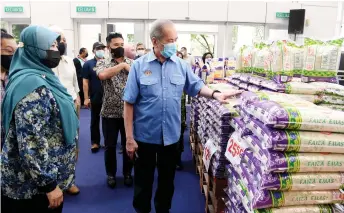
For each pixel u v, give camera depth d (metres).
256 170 1.20
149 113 1.88
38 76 1.20
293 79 1.73
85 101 3.98
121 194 2.75
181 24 8.52
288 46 1.72
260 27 8.68
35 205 1.32
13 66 1.24
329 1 8.69
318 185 1.11
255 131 1.25
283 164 1.08
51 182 1.23
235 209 1.44
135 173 2.05
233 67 3.04
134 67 1.87
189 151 4.06
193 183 3.01
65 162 1.35
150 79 1.84
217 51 8.76
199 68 4.04
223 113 1.80
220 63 3.17
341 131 1.13
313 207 1.14
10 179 1.23
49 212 1.36
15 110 1.14
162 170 2.05
